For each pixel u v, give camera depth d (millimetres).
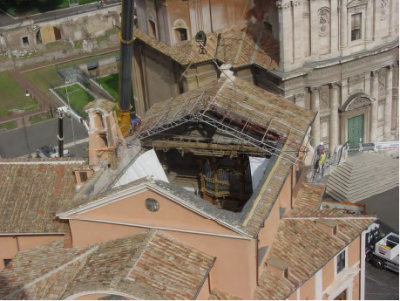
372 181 61375
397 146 64625
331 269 38875
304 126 39812
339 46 60594
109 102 38750
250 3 62500
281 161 36844
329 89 62375
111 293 29625
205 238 32875
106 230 35031
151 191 32594
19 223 39562
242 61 60781
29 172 41844
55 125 86125
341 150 63406
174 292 30359
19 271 35938
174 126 40156
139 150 41031
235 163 40531
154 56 66062
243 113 39750
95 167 38625
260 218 32406
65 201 40188
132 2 49375
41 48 117375
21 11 127062
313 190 43062
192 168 42688
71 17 121875
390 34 62781
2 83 105125
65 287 33125
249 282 33000
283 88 59750
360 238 40469
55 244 38375
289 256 36281
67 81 99625
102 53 114062
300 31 58312
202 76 61031
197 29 61219
